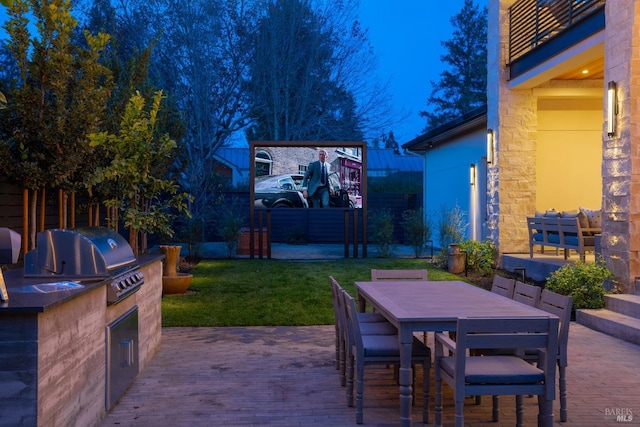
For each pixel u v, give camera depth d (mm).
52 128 5309
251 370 5031
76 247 3818
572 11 8633
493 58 11422
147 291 5223
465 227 13109
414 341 4070
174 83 17469
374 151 27609
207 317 7293
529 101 11133
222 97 18578
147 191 7027
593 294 7102
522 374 3266
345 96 20578
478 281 10117
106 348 3803
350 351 4137
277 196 14031
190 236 13812
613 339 6168
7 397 2676
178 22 17484
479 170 13102
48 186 5875
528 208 11227
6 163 5195
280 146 13969
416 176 24656
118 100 8281
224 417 3881
